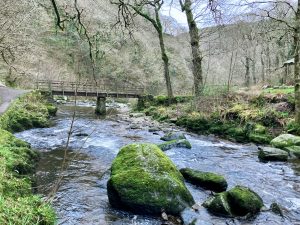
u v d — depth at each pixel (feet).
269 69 100.17
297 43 40.14
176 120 59.31
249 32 77.36
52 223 15.83
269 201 22.71
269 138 42.63
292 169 30.83
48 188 23.91
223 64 115.34
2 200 14.61
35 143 39.47
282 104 48.62
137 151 23.16
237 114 50.19
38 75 101.50
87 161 31.94
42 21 71.00
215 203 20.16
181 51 150.10
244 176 28.50
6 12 42.63
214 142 44.06
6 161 22.85
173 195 19.95
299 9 39.29
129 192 19.84
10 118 46.52
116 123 60.75
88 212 19.98
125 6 19.33
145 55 132.05
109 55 109.70
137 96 86.38
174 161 32.89
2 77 97.35
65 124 56.95
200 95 61.05
